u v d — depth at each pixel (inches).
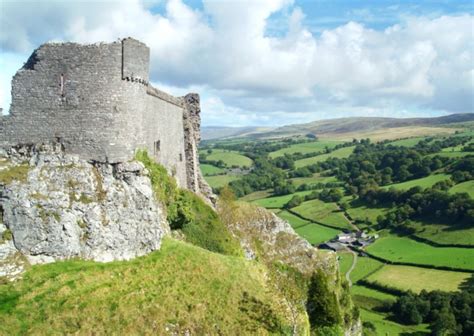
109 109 1448.1
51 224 1317.7
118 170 1457.9
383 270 4670.3
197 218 2117.4
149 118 1761.8
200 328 1240.2
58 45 1441.9
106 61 1449.3
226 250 2097.7
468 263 4439.0
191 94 2477.9
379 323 3880.4
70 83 1437.0
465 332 3668.8
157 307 1247.5
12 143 1446.9
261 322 1326.3
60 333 1126.4
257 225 2672.2
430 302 3924.7
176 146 2204.7
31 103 1445.6
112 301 1230.9
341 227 5767.7
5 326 1118.4
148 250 1475.1
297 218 6023.6
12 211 1304.1
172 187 1876.2
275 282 1541.6
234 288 1412.4
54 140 1439.5
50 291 1218.6
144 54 1552.7
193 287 1364.4
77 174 1397.6
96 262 1357.0
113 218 1413.6
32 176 1360.7
